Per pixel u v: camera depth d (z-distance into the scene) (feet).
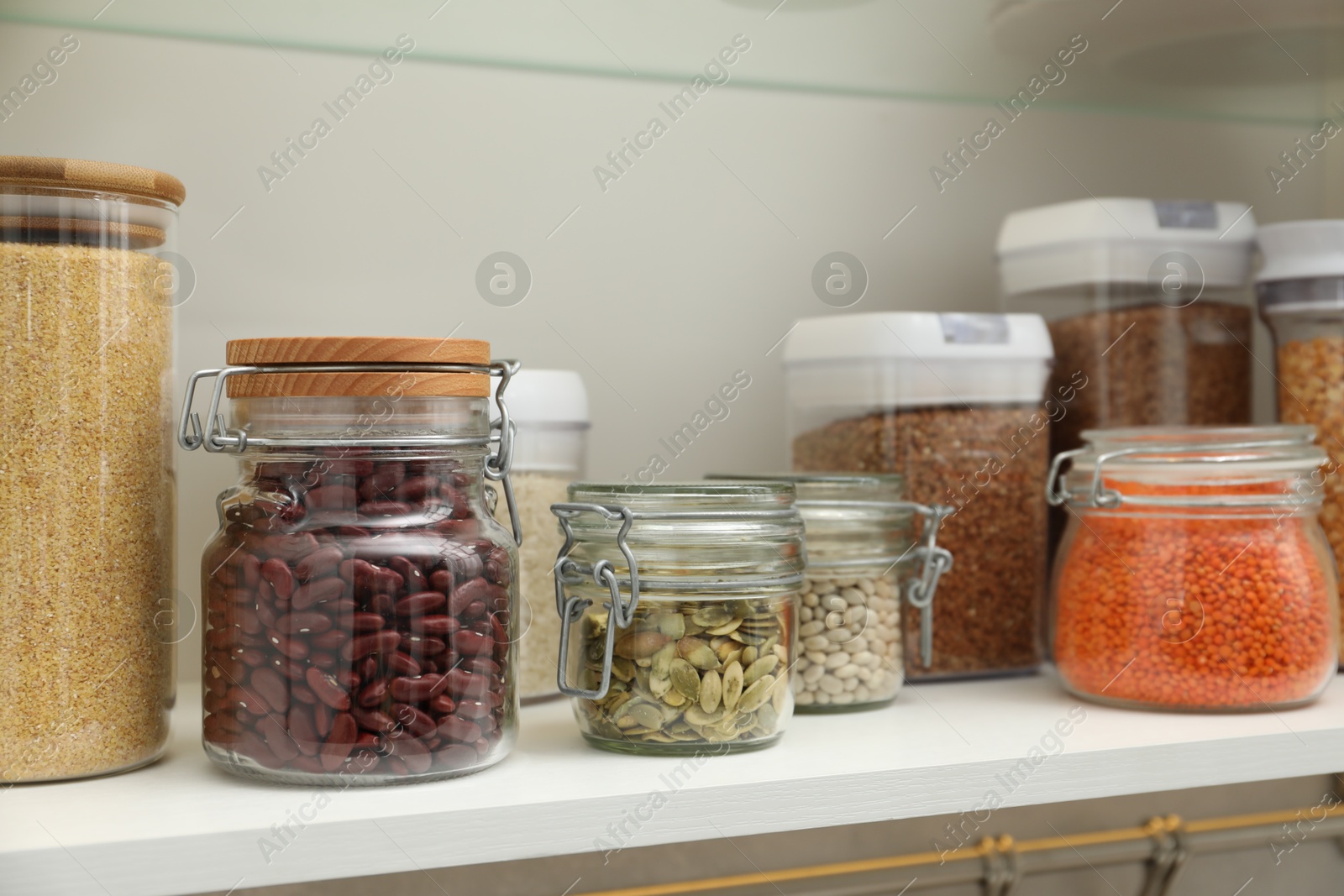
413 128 2.86
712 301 3.13
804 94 3.20
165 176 2.10
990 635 2.83
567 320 3.00
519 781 1.97
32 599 1.96
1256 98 3.37
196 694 2.68
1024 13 2.75
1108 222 2.93
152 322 2.11
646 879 3.03
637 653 2.13
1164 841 3.17
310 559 1.88
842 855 3.21
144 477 2.09
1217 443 2.46
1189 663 2.40
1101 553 2.56
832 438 2.86
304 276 2.78
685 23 2.75
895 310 3.30
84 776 2.00
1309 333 2.87
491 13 2.63
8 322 1.94
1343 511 2.82
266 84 2.75
